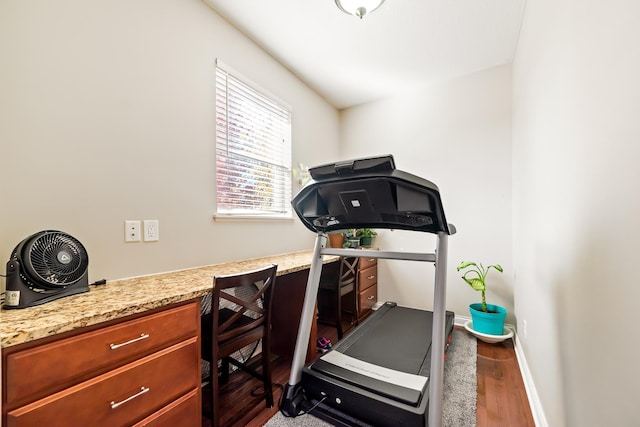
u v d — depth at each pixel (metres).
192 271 1.80
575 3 1.04
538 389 1.60
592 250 0.90
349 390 1.44
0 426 0.74
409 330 2.29
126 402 1.01
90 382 0.93
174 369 1.19
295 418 1.55
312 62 2.77
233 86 2.25
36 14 1.22
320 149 3.47
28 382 0.79
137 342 1.06
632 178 0.67
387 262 3.52
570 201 1.10
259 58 2.50
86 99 1.38
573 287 1.06
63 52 1.30
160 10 1.72
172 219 1.76
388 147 3.54
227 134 2.18
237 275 1.42
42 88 1.24
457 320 3.06
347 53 2.63
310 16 2.14
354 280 2.85
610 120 0.78
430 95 3.27
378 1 1.97
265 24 2.23
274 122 2.71
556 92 1.28
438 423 1.18
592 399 0.88
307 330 1.65
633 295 0.66
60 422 0.85
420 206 1.24
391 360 1.74
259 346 2.42
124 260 1.52
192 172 1.89
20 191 1.17
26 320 0.88
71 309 0.99
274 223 2.67
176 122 1.79
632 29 0.66
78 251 1.21
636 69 0.65
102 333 0.96
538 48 1.64
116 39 1.50
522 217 2.21
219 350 1.41
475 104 3.01
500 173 2.90
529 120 1.91
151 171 1.65
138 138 1.59
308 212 1.50
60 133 1.29
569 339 1.10
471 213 3.02
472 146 3.03
